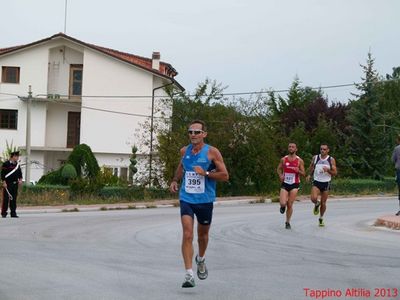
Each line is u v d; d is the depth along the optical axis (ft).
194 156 27.22
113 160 149.69
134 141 148.66
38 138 149.18
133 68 148.05
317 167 53.01
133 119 149.38
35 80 148.15
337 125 148.97
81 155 110.52
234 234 47.09
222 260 34.58
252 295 25.53
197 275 28.50
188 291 26.08
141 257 35.12
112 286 26.96
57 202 85.87
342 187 107.45
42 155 151.33
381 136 125.80
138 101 149.38
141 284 27.40
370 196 101.76
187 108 102.73
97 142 149.18
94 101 149.18
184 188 27.22
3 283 27.37
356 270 31.65
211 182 27.30
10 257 34.27
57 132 152.76
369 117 126.41
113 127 149.28
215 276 29.58
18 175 64.34
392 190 112.16
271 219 59.88
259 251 38.19
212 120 100.37
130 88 147.95
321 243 42.16
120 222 56.39
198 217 27.27
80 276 29.12
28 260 33.40
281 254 37.01
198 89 103.30
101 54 147.84
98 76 148.25
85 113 149.07
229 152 100.01
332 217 62.54
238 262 33.91
